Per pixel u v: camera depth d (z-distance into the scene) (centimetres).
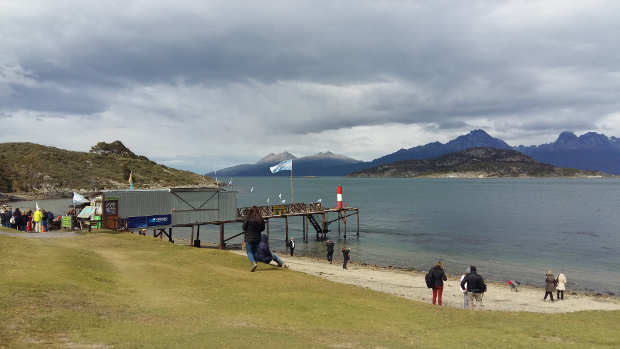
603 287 3366
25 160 15062
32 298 1221
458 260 4538
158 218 3947
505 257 4725
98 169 16525
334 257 4691
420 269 4022
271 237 6544
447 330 1331
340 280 3162
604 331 1391
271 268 2244
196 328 1119
